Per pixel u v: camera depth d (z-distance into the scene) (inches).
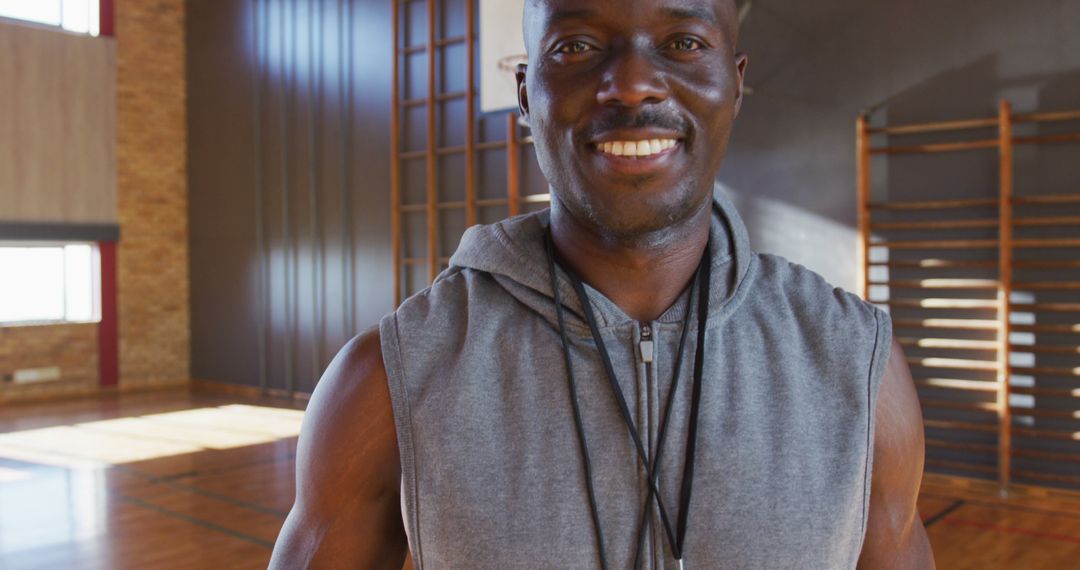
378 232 278.5
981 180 174.2
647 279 29.0
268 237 314.5
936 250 180.1
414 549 26.7
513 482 26.1
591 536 25.9
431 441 26.4
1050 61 166.7
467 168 246.4
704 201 28.5
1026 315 171.2
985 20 173.0
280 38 307.4
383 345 27.8
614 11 25.7
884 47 184.2
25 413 281.3
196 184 341.7
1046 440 170.9
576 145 26.6
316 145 296.5
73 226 315.6
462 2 252.4
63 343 319.0
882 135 185.5
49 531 154.4
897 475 29.1
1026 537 144.4
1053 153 167.3
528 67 28.0
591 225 28.0
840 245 190.4
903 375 29.8
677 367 27.8
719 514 25.8
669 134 26.2
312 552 28.2
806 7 193.0
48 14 312.8
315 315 299.1
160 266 341.1
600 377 27.6
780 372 27.7
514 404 27.1
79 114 317.4
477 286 29.4
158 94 337.7
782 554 25.5
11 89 300.8
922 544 30.8
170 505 171.8
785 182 197.0
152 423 262.5
